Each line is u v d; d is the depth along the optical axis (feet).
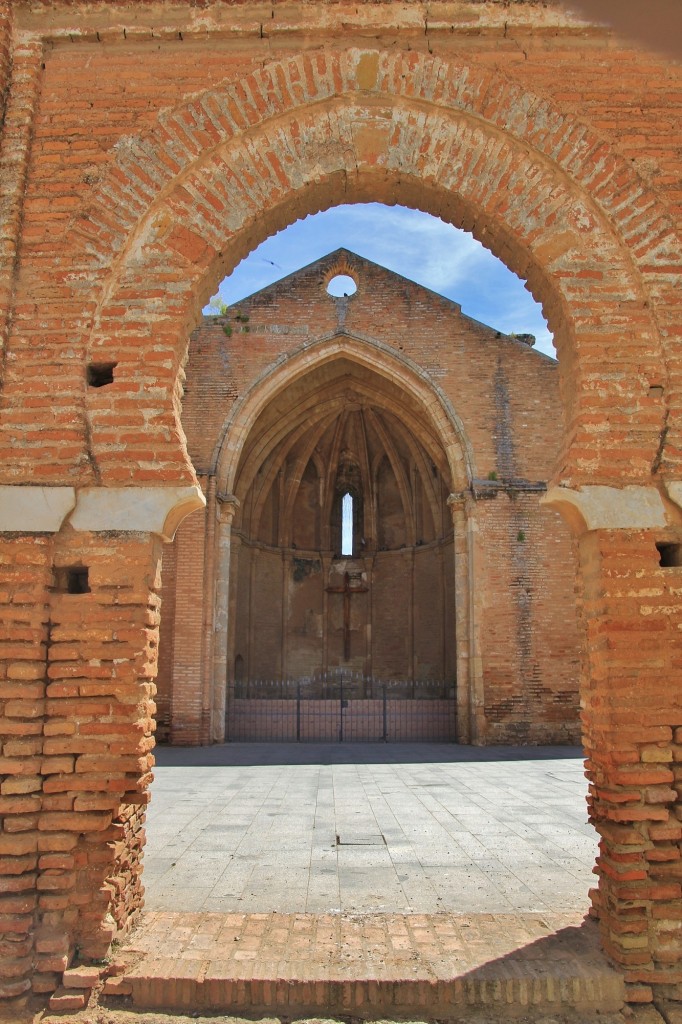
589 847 28.78
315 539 102.83
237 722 78.54
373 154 22.75
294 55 22.82
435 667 92.38
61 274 21.18
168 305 21.25
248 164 22.36
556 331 22.84
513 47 22.95
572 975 16.87
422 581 96.27
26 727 18.34
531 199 22.17
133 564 19.49
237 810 36.76
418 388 75.72
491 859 26.91
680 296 21.18
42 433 20.17
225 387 75.05
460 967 17.11
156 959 17.54
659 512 19.80
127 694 18.78
